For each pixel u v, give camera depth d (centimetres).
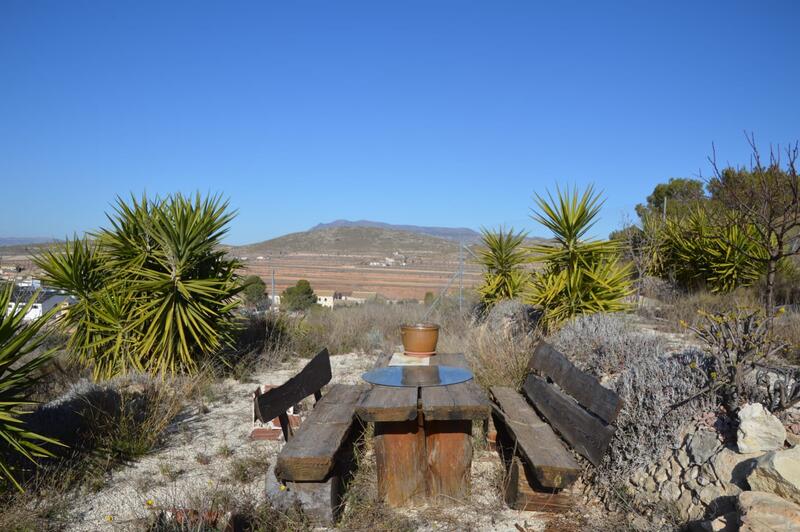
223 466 411
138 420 473
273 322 899
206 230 685
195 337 640
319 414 380
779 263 1016
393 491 348
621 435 350
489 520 327
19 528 312
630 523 305
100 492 367
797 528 231
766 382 352
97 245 694
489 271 1090
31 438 402
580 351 552
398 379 391
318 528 317
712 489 292
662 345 547
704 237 1120
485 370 545
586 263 754
